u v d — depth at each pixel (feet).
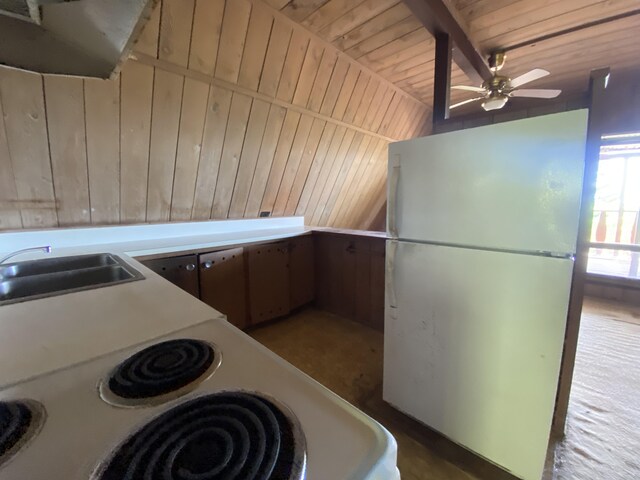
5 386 1.82
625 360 7.38
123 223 7.05
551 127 3.48
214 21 5.36
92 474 1.26
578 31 7.11
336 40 6.90
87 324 2.68
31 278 4.48
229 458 1.32
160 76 5.58
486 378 4.30
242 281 8.16
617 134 10.58
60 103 5.03
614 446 4.88
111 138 5.82
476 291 4.25
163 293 3.49
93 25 2.20
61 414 1.60
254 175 8.66
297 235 9.57
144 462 1.31
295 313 10.19
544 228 3.64
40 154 5.32
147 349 2.24
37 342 2.36
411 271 4.92
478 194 4.09
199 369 1.98
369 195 13.73
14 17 2.06
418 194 4.70
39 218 5.91
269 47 6.31
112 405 1.67
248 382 1.86
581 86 10.41
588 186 4.34
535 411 3.96
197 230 8.41
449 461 4.69
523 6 6.20
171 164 6.88
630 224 14.61
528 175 3.69
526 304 3.86
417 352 5.02
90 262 5.32
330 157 10.29
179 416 1.57
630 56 8.42
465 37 6.97
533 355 3.88
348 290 9.63
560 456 4.70
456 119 6.22
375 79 8.91
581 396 6.07
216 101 6.53
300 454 1.34
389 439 1.45
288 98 7.54
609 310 10.68
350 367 7.20
